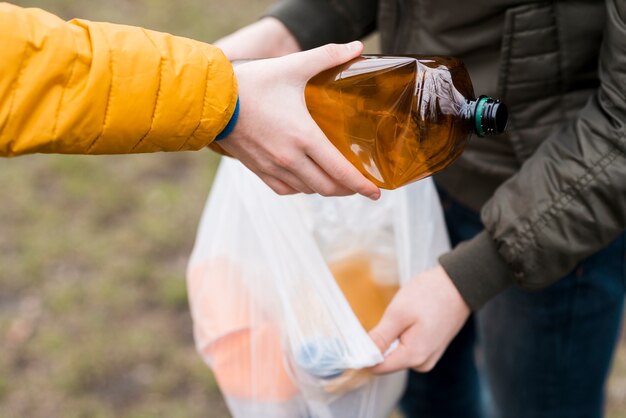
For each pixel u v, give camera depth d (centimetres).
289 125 85
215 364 111
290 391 107
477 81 108
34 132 77
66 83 77
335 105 90
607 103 92
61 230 247
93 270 233
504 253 96
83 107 77
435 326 97
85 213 254
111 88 78
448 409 155
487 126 88
